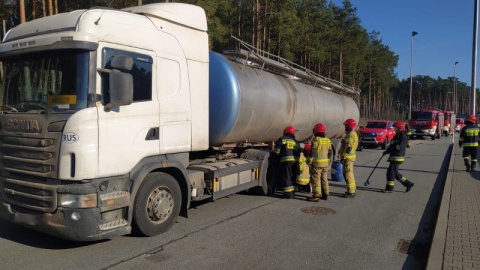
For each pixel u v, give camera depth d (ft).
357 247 19.63
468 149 43.47
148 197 19.38
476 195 30.42
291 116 34.35
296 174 31.17
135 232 19.86
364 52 207.62
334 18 176.55
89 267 16.21
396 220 24.89
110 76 16.71
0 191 18.58
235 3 121.39
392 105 398.42
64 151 16.28
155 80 19.49
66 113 16.49
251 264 16.98
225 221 23.44
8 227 21.44
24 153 17.40
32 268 16.03
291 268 16.71
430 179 41.63
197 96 22.13
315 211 26.53
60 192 16.56
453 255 17.34
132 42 18.39
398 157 33.83
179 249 18.49
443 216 23.94
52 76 17.16
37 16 81.97
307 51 149.69
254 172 29.37
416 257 18.58
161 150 19.81
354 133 31.68
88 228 16.65
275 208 27.09
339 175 38.70
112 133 17.35
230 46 110.83
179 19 21.22
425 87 492.54
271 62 32.37
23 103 17.76
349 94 56.85
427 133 115.34
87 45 16.49
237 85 26.45
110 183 17.60
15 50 17.99
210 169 23.95
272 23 123.65
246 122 27.84
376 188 35.83
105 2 73.82
